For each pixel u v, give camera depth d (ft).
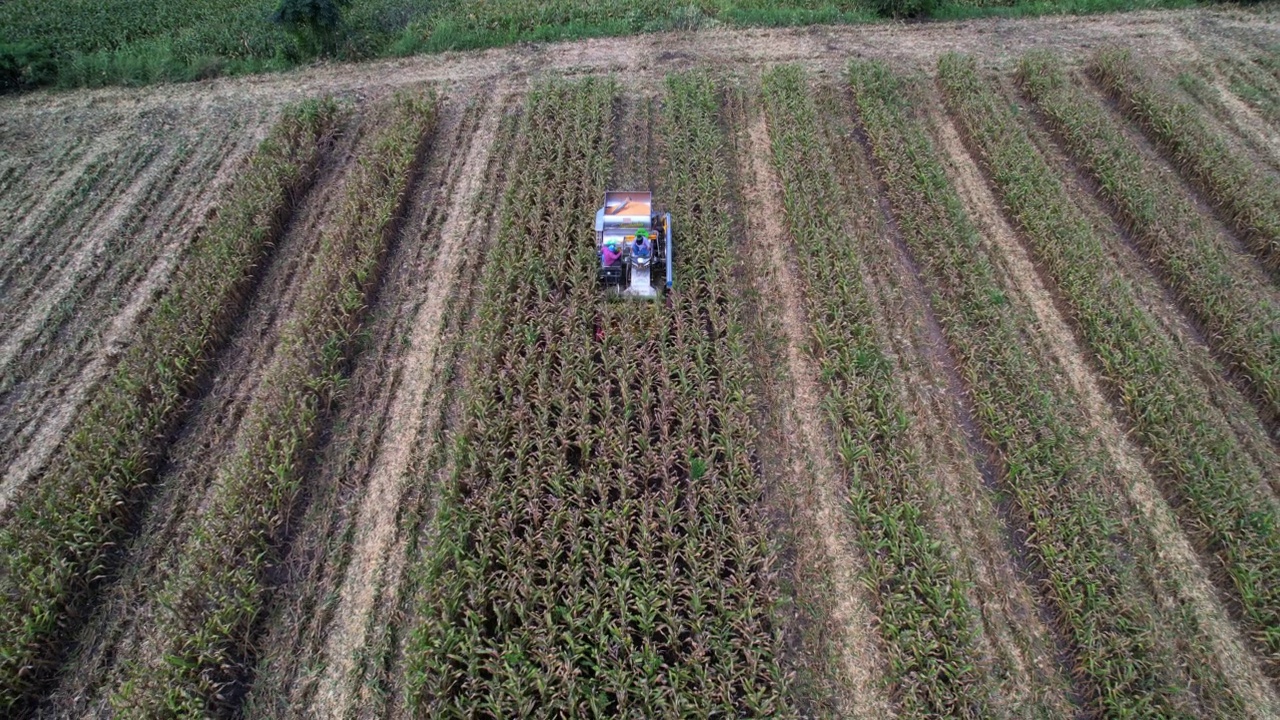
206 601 37.09
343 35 82.99
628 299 51.80
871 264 56.54
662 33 85.66
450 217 61.57
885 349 50.42
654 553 38.91
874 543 38.88
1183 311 52.70
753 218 60.85
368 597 38.19
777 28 86.58
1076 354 50.06
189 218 61.77
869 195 62.64
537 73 79.10
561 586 37.52
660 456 42.55
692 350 48.42
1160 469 43.04
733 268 56.24
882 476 41.50
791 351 50.52
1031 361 49.52
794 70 75.46
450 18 88.33
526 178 62.95
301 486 42.80
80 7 90.99
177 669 34.17
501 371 47.19
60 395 48.06
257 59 82.64
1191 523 40.50
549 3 90.58
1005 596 38.04
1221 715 33.65
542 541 38.19
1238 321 49.88
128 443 43.39
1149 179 61.82
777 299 54.13
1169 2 88.79
